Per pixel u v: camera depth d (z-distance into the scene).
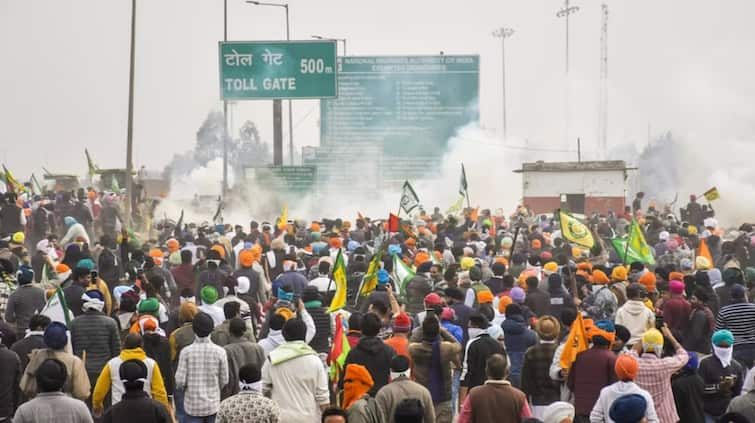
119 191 85.56
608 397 20.00
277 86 97.50
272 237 58.78
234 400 18.16
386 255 43.06
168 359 24.83
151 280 30.88
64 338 22.72
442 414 23.72
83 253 40.94
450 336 25.44
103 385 22.27
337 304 28.83
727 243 46.94
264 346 25.02
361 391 19.47
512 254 42.06
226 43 97.19
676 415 22.22
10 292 31.97
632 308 28.67
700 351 30.72
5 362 22.70
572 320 24.58
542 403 23.92
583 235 39.47
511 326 26.31
